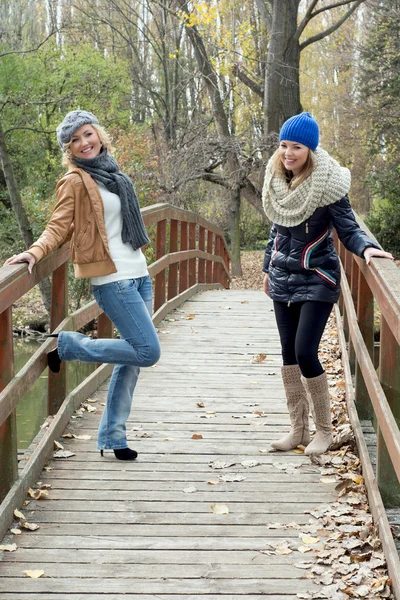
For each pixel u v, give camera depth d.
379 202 26.94
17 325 17.80
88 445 4.51
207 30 22.84
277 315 4.32
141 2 26.78
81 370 11.19
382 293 3.29
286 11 20.83
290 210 3.91
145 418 5.06
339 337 7.05
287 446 4.46
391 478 3.82
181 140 21.23
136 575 3.06
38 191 22.91
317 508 3.69
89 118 3.84
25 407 9.34
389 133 25.83
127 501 3.77
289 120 3.87
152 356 3.93
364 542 3.29
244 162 20.98
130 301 3.89
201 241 11.91
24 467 3.87
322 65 42.88
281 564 3.16
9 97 21.31
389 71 25.39
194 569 3.12
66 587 2.97
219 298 10.34
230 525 3.53
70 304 15.49
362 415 5.00
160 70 29.05
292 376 4.39
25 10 26.33
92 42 29.72
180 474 4.12
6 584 2.99
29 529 3.45
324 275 4.02
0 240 23.61
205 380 6.03
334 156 35.56
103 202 3.82
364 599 2.87
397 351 3.90
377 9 24.88
